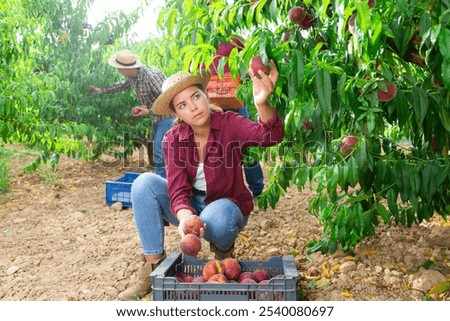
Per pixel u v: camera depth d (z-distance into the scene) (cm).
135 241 411
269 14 282
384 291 294
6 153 723
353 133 279
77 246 412
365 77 247
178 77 299
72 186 638
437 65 227
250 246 384
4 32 540
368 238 367
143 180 308
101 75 730
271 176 383
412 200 283
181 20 307
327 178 269
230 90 400
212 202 310
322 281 309
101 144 739
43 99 555
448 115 256
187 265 310
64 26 738
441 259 327
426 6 219
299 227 419
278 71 248
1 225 479
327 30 269
